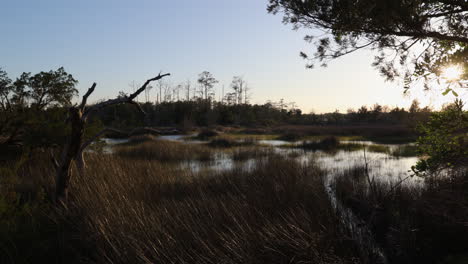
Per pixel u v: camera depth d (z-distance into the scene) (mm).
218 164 12094
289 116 55031
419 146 3459
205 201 5402
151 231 3973
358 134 29547
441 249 4223
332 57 3977
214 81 63812
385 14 3074
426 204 5125
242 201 5504
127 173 7320
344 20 3416
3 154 7871
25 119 8234
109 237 3887
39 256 3768
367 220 5199
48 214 4734
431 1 2979
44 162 7734
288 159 10500
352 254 3906
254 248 3688
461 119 3002
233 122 47656
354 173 9531
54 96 9016
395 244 4375
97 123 9258
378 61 3822
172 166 10922
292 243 3854
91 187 5648
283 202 5410
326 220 4789
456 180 5051
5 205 4160
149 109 47906
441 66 2672
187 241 3885
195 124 44281
